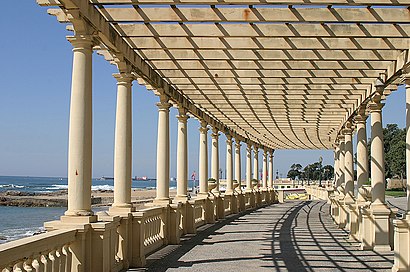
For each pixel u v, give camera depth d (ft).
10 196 242.17
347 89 47.34
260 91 50.85
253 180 111.55
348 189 60.23
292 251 40.91
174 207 45.83
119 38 32.37
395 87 42.88
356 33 32.22
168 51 38.22
